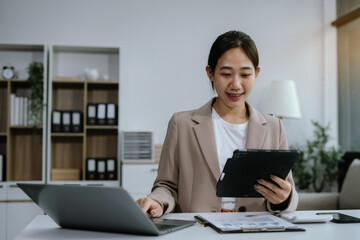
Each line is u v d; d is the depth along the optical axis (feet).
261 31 14.19
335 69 14.40
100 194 2.81
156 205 3.71
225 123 4.57
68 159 12.82
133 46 13.51
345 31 14.01
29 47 12.38
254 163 3.40
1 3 12.93
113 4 13.47
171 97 13.60
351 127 13.75
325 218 3.56
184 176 4.43
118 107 12.21
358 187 9.12
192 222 3.43
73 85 12.77
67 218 3.20
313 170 13.47
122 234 3.08
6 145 12.55
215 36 13.89
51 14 13.16
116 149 13.06
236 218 3.59
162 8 13.70
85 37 13.29
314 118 14.34
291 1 14.39
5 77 12.22
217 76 4.16
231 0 14.05
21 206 11.41
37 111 11.88
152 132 12.10
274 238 2.97
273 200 3.70
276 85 12.85
